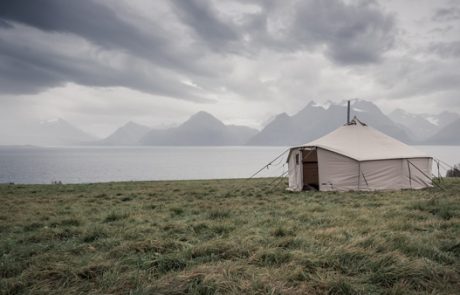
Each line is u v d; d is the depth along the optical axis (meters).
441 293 4.37
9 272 5.40
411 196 14.86
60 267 5.39
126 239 7.48
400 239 6.60
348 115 23.72
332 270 5.13
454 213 9.66
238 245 6.37
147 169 100.50
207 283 4.58
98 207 13.16
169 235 7.78
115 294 4.52
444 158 128.00
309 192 18.25
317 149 19.31
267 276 4.84
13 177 73.31
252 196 16.70
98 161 160.25
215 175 73.94
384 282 4.75
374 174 18.50
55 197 16.86
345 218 9.37
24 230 8.96
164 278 4.92
